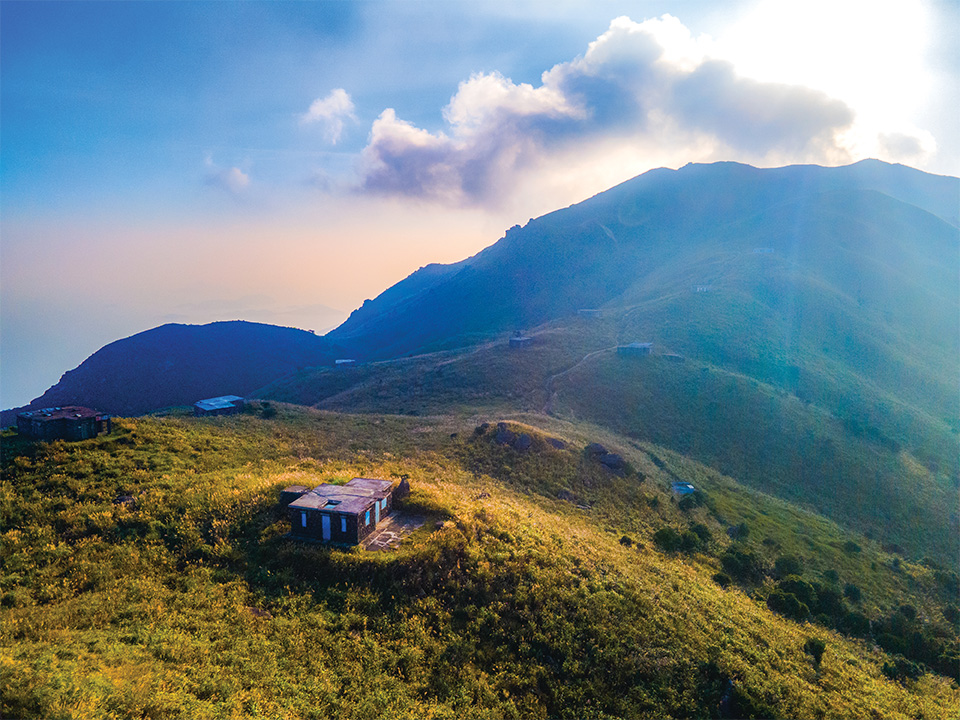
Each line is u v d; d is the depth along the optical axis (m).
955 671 33.91
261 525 30.88
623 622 26.03
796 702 23.84
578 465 57.25
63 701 15.06
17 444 39.97
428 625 24.11
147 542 28.78
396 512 34.03
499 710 20.20
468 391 113.56
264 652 20.92
